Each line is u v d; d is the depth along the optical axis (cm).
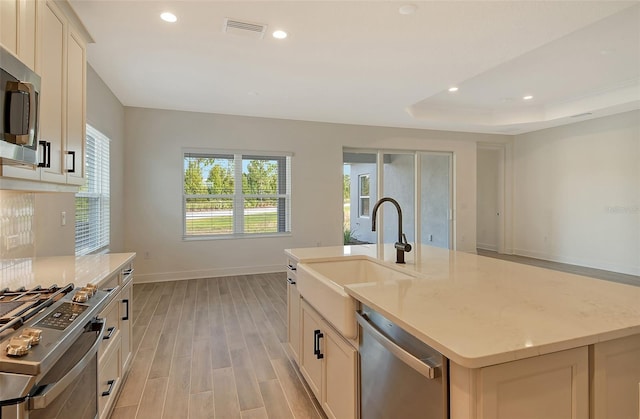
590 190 588
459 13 249
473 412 79
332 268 228
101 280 163
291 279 246
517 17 253
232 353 269
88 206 358
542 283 148
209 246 535
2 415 80
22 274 175
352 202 636
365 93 441
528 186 703
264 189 571
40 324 105
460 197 700
